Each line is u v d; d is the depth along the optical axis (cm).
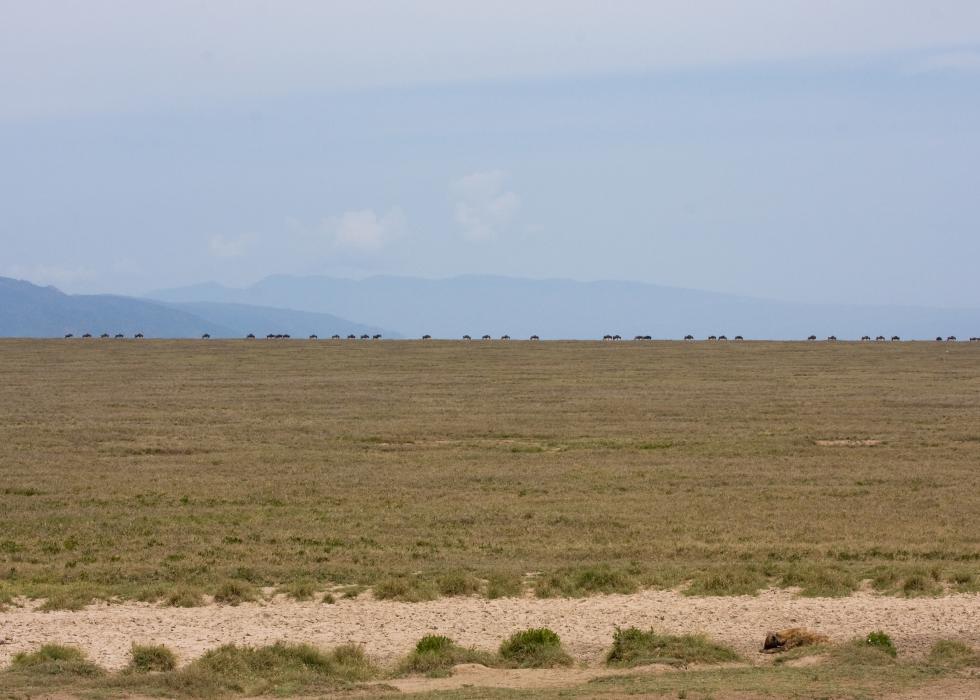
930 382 18762
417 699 3766
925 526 7775
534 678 4219
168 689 3991
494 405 15912
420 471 10544
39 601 5603
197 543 7306
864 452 11694
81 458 11381
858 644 4462
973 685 3897
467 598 5634
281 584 6022
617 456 11525
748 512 8400
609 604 5409
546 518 8156
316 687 4081
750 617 5056
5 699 3788
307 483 9888
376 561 6688
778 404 15812
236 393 17512
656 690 3812
